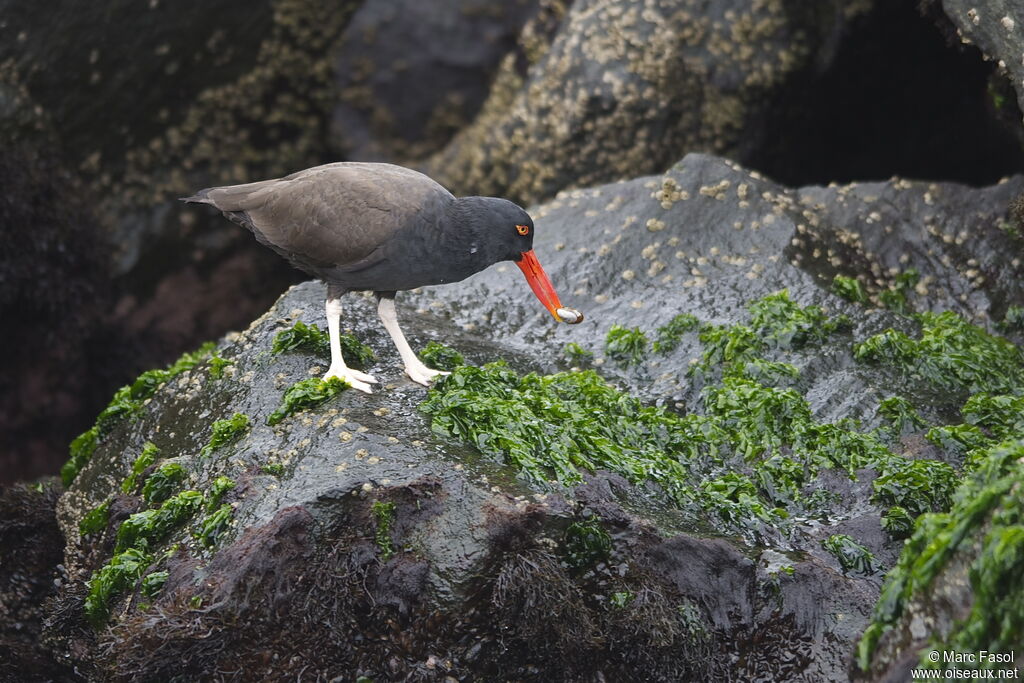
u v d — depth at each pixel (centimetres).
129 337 1995
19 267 1825
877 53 1761
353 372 1062
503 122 1872
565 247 1407
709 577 934
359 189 1070
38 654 1125
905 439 1102
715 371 1211
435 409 1024
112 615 947
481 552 893
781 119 1789
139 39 1903
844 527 1003
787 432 1106
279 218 1094
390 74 2152
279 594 869
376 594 893
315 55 2108
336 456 941
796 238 1376
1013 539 722
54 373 1920
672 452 1083
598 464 1003
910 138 1914
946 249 1402
